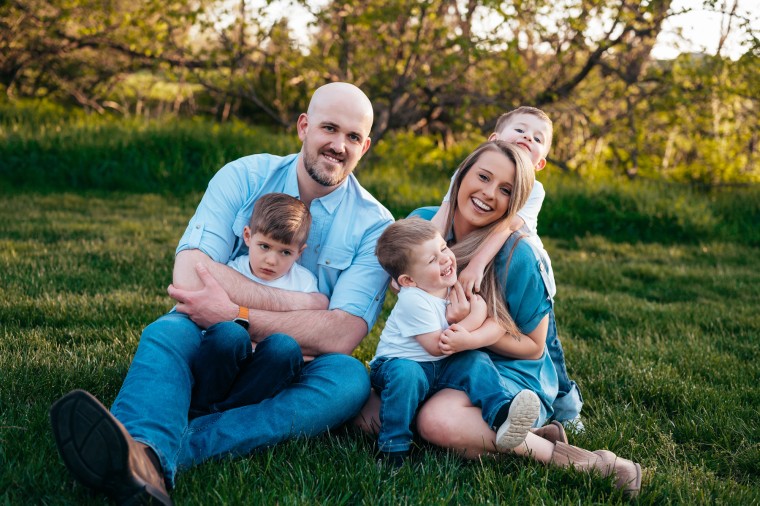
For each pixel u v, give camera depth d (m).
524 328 2.71
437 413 2.50
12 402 2.73
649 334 4.64
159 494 1.95
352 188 3.06
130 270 5.59
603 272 7.02
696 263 8.16
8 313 4.02
